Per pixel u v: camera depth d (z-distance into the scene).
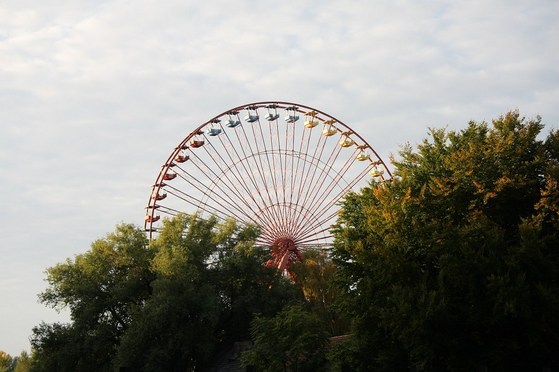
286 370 56.72
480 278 44.41
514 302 41.31
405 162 55.94
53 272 86.81
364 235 55.12
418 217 50.97
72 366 84.38
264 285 87.81
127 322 86.38
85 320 83.94
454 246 46.31
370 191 57.31
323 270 94.00
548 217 48.03
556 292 43.12
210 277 85.00
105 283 87.38
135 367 77.19
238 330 86.19
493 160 50.31
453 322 44.88
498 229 46.50
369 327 51.38
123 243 88.69
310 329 57.22
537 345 43.22
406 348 45.97
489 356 43.97
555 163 49.59
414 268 47.78
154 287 80.25
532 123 51.34
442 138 55.41
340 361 52.22
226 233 89.88
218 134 98.06
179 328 79.31
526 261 43.94
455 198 49.91
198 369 83.38
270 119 99.00
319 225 96.50
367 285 49.44
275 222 95.38
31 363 87.94
